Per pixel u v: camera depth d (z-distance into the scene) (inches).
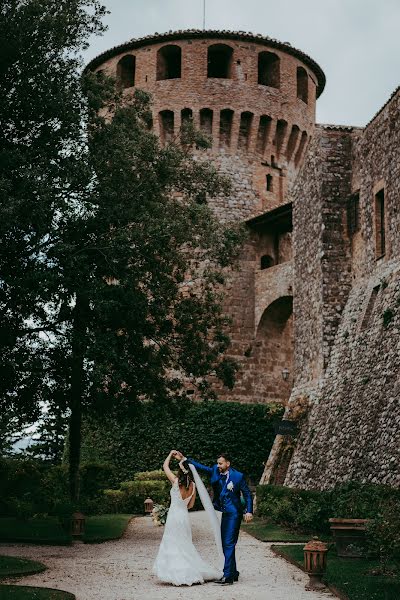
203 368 1053.8
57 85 882.8
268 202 1758.1
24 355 869.2
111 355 858.1
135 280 917.2
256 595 492.7
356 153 1224.8
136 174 974.4
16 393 920.3
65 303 894.4
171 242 1028.5
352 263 1205.1
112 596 488.1
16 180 831.1
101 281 889.5
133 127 1002.7
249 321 1685.5
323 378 1165.1
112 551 743.1
